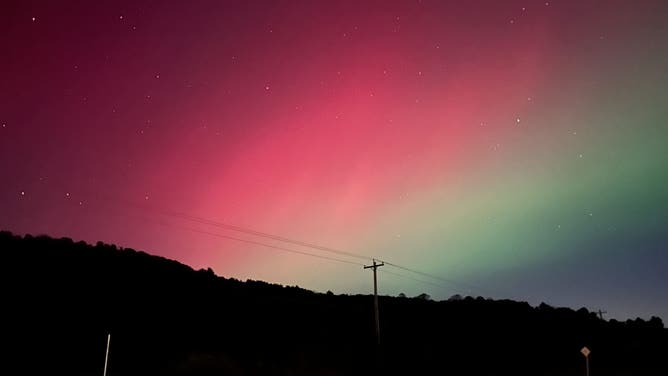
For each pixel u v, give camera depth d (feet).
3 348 101.91
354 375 136.05
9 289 132.67
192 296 175.22
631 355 218.18
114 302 146.30
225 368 118.93
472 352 185.26
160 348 123.54
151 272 185.98
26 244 167.73
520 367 174.29
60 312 127.95
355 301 253.44
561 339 238.07
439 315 244.63
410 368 150.30
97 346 115.24
